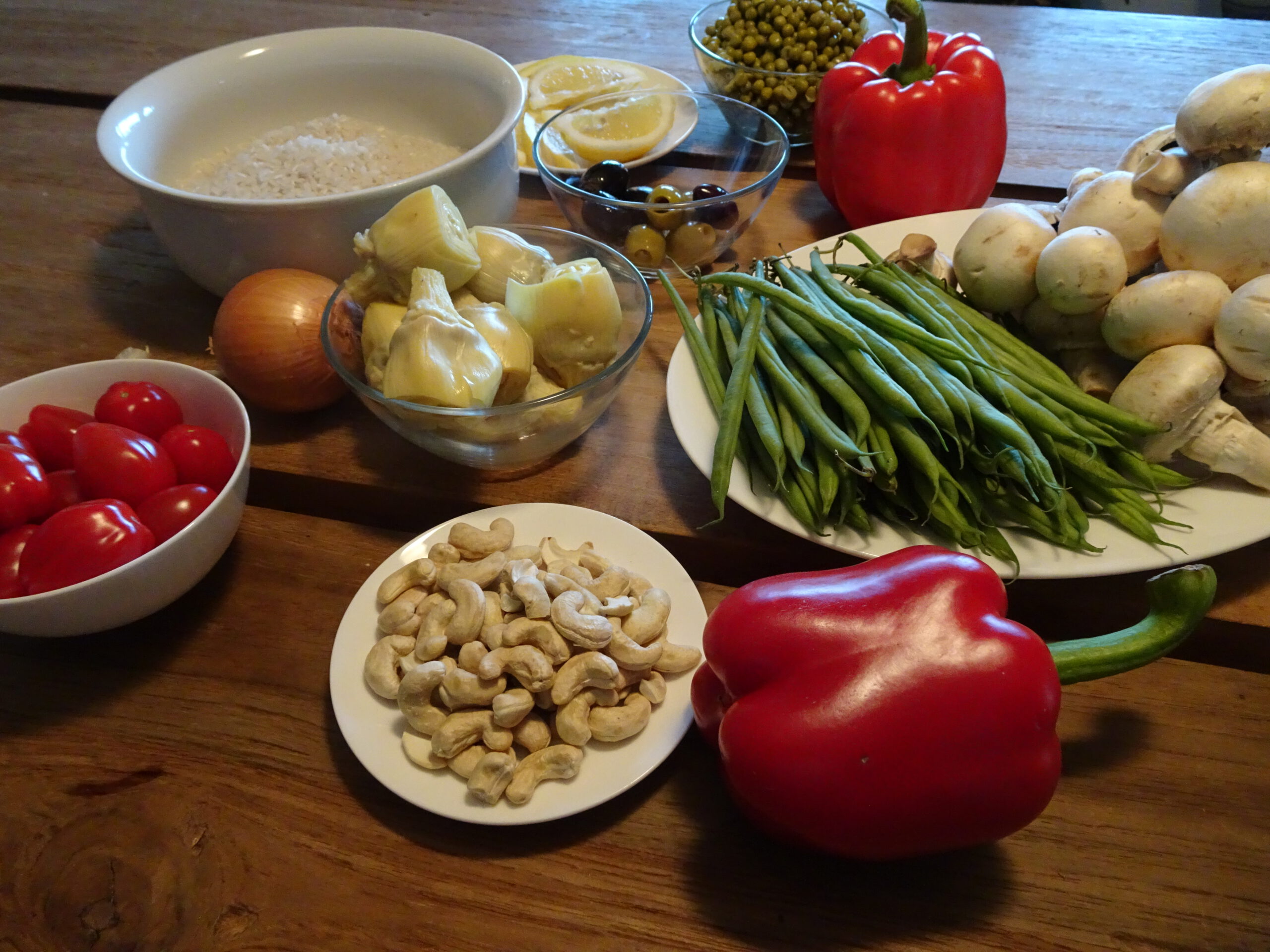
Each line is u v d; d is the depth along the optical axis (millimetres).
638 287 690
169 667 563
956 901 449
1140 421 542
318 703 542
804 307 611
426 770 477
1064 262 570
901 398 544
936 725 396
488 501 645
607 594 530
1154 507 558
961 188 832
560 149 947
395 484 659
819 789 398
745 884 458
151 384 623
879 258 704
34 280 863
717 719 476
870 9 1083
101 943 440
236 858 469
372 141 871
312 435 703
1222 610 550
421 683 469
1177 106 1041
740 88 998
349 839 477
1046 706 408
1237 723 518
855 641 418
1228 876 455
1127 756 504
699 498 643
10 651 574
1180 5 1901
